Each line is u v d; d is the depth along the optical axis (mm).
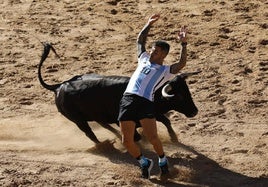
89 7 32062
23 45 27172
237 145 18000
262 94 21656
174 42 27094
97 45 27062
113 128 19250
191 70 23969
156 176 16266
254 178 16172
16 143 18375
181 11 31141
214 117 19953
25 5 32719
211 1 32469
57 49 26625
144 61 15938
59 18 30625
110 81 17422
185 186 15750
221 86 22406
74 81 17938
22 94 22078
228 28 28531
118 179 16047
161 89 16781
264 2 32000
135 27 29172
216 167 16750
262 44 26547
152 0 33031
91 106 17484
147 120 15383
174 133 17906
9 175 16109
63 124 19734
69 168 16656
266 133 18734
